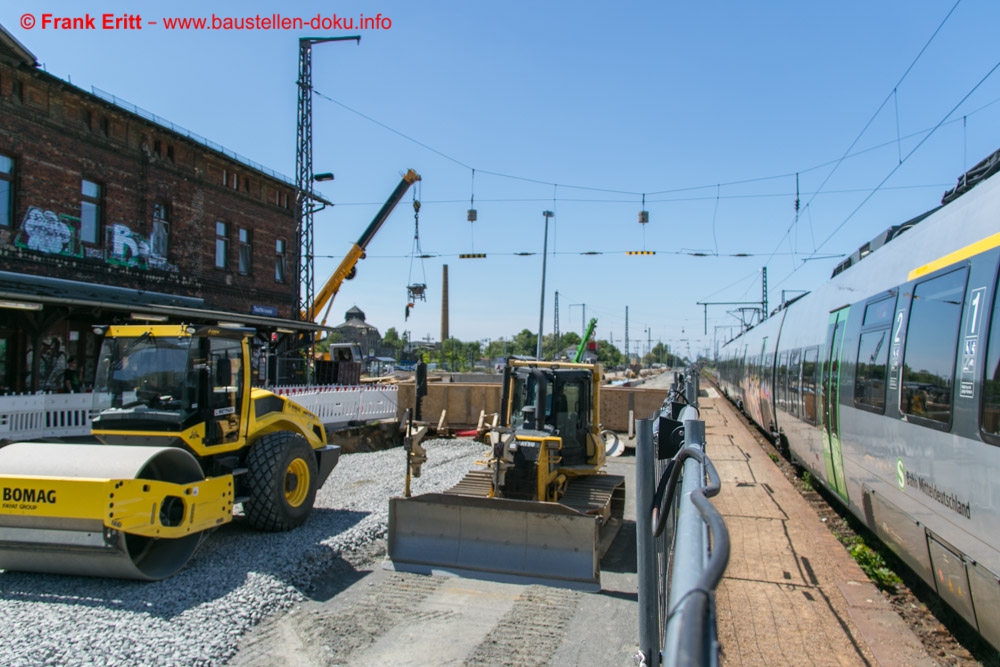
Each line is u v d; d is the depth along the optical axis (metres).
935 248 5.38
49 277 16.45
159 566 6.45
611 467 14.25
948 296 4.95
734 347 31.48
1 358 15.27
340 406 17.55
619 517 8.84
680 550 1.52
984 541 4.13
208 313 18.09
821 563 6.10
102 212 18.20
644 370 99.12
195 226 21.33
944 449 4.78
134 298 17.62
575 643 5.11
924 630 5.20
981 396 4.21
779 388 14.39
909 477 5.52
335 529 8.22
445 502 6.91
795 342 12.48
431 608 5.80
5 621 5.20
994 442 4.01
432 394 19.34
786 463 13.97
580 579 6.36
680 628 1.05
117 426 7.38
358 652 4.91
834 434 8.47
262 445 8.00
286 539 7.70
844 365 8.05
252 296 24.06
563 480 8.43
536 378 8.10
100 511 5.81
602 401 19.38
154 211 19.94
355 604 5.89
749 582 5.60
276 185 25.47
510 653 4.91
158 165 19.88
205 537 7.43
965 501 4.40
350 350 29.97
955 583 4.66
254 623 5.40
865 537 8.20
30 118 16.19
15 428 11.84
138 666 4.51
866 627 4.59
